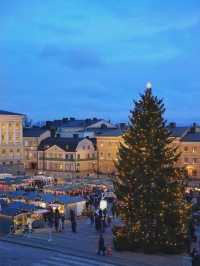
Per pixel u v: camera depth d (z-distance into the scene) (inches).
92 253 2015.3
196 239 2210.9
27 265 1841.8
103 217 2554.1
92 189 3841.0
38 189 3752.5
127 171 2066.9
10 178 4306.1
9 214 2501.2
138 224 2020.2
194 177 5861.2
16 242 2236.7
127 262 1871.3
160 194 2015.3
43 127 7608.3
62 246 2143.2
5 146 6776.6
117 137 6496.1
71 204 2903.5
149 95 2082.9
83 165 6540.4
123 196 2065.7
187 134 6077.8
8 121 6801.2
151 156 2034.9
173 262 1870.1
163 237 2000.5
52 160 6688.0
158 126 2068.2
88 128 7534.5
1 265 1834.4
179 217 2032.5
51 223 2576.3
